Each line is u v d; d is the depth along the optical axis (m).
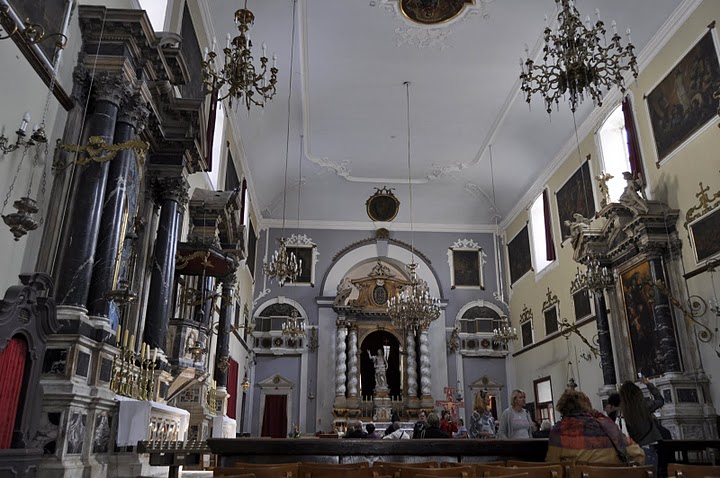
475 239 26.52
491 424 13.81
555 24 15.13
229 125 17.47
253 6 14.53
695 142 12.80
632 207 14.01
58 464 5.94
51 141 6.98
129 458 7.26
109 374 7.13
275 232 25.83
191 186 13.13
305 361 23.97
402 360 24.56
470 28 16.03
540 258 22.22
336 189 25.53
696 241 12.74
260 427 23.08
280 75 17.84
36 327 5.45
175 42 9.05
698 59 12.69
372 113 20.42
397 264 26.48
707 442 6.98
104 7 7.74
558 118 18.88
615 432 4.86
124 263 8.38
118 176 7.79
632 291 14.72
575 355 18.52
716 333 12.02
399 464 4.64
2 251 5.93
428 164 24.14
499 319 25.16
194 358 10.72
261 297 24.80
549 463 4.67
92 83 7.68
